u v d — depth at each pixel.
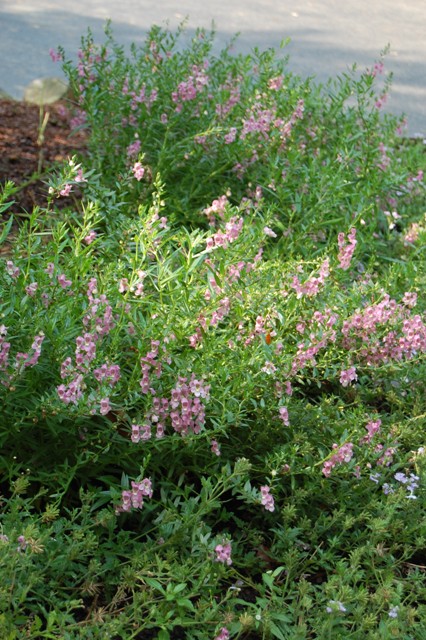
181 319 4.18
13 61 11.55
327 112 7.32
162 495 3.89
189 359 4.03
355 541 4.04
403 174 6.92
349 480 4.30
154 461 4.04
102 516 3.63
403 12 15.84
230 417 4.00
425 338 4.68
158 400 3.90
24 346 3.91
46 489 3.88
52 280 4.05
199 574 3.58
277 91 7.09
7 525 3.43
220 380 4.12
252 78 7.34
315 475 4.14
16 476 3.91
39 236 4.56
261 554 3.97
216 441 4.06
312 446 4.37
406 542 4.09
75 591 3.48
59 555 3.47
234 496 4.28
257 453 4.34
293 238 6.01
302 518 4.07
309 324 4.57
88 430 3.99
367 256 6.34
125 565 3.67
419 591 3.76
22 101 9.48
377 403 5.11
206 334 4.11
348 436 4.14
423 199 7.39
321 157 6.81
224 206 4.76
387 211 6.85
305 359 4.32
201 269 4.74
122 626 3.31
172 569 3.55
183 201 6.33
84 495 3.61
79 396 3.70
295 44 13.25
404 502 4.13
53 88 9.59
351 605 3.64
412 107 11.35
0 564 3.12
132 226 4.47
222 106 6.82
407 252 6.44
